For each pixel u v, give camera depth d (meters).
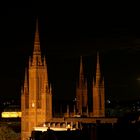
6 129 191.75
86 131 87.25
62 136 87.75
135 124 79.94
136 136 74.62
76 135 87.50
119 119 87.69
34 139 90.81
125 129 76.88
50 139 73.31
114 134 75.50
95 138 75.56
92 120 189.75
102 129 76.94
